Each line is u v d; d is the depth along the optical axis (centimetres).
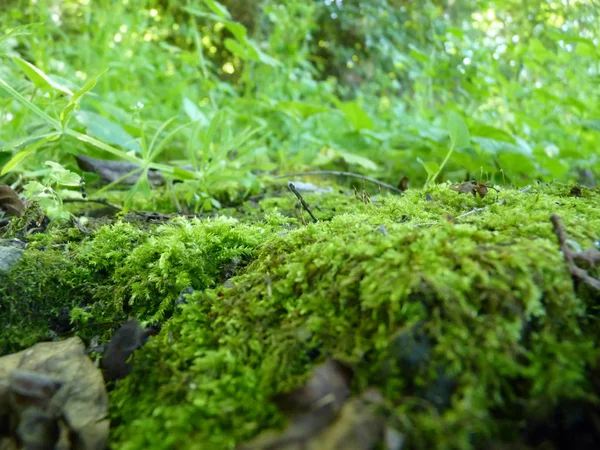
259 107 50
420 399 11
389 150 44
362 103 63
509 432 11
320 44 88
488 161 36
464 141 26
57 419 13
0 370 14
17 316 17
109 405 13
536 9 53
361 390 11
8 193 23
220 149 28
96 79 20
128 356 15
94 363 15
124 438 12
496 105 49
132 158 24
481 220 17
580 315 12
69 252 20
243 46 42
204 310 16
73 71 48
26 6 54
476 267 12
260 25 76
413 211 20
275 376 12
